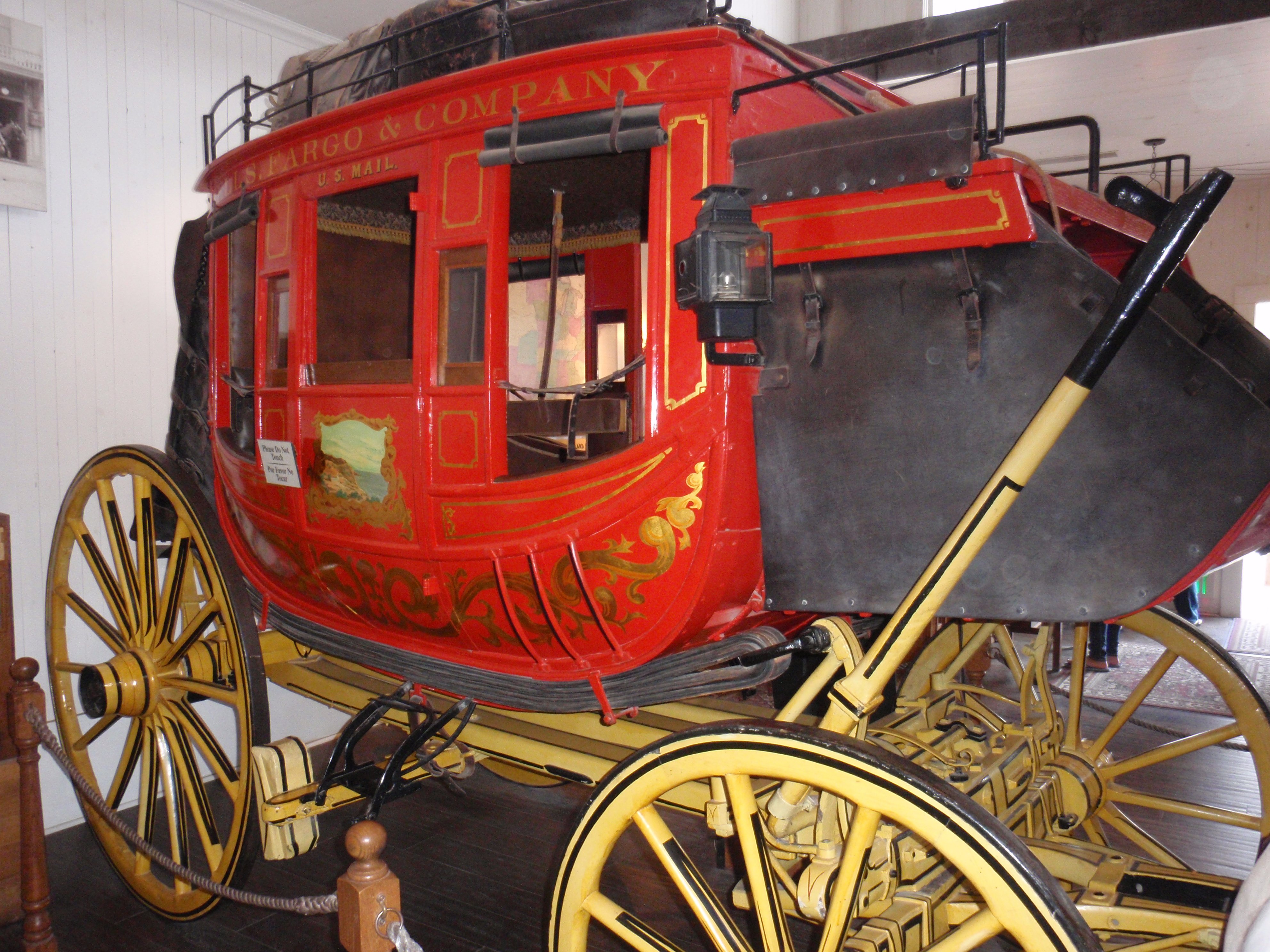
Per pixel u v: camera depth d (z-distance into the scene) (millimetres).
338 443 2260
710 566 1709
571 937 1664
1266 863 1280
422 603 2176
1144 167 7098
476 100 1953
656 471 1739
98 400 3270
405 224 3176
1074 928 1182
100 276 3252
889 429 1631
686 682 1797
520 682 2055
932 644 2715
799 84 1933
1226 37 4344
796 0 6000
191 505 2535
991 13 4473
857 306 1645
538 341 3574
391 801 2449
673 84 1718
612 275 3266
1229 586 7848
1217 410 1420
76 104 3156
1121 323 1332
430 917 2629
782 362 1718
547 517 1890
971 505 1539
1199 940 1666
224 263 2795
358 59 2531
